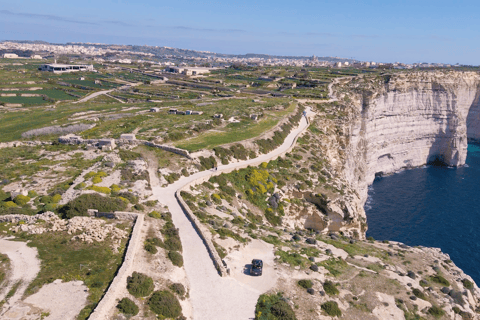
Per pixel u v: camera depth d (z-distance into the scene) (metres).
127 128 83.69
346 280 38.75
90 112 111.75
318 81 177.50
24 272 28.38
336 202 64.88
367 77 164.12
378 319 33.22
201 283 32.12
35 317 23.56
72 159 59.75
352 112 116.31
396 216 95.56
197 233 39.59
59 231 35.44
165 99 145.12
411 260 50.56
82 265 29.81
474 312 41.88
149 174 54.78
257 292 32.38
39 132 85.94
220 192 56.47
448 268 51.09
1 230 35.25
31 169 54.84
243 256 38.25
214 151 66.69
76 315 24.03
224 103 123.25
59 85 175.25
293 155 78.88
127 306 25.75
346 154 100.12
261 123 93.62
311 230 62.81
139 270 30.45
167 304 27.05
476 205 103.75
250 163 67.75
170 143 71.44
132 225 37.97
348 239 57.00
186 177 56.38
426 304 38.03
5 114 112.44
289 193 65.75
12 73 195.38
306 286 34.81
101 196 41.41
